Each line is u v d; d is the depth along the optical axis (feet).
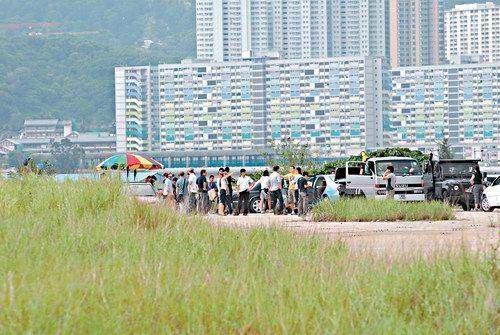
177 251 94.12
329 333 56.65
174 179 332.60
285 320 58.18
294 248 100.83
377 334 57.67
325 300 65.05
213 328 57.98
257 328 58.65
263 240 108.58
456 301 66.69
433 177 351.67
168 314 60.34
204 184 306.76
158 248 95.45
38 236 99.81
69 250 91.86
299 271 78.59
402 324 59.52
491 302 63.82
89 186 150.61
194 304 62.28
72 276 69.67
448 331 59.67
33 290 62.54
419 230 184.03
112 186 152.35
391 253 93.04
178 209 143.64
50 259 82.12
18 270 74.43
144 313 60.08
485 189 329.52
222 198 312.09
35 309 57.00
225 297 64.13
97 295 63.67
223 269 80.59
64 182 159.33
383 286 70.95
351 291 68.18
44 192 150.71
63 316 56.44
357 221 230.68
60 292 62.69
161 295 63.72
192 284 68.44
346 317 60.13
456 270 75.41
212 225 124.47
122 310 60.23
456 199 343.46
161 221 131.54
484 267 76.43
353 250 102.17
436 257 82.74
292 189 316.60
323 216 233.55
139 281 68.69
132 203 141.49
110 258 83.92
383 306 65.05
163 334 56.90
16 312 56.34
